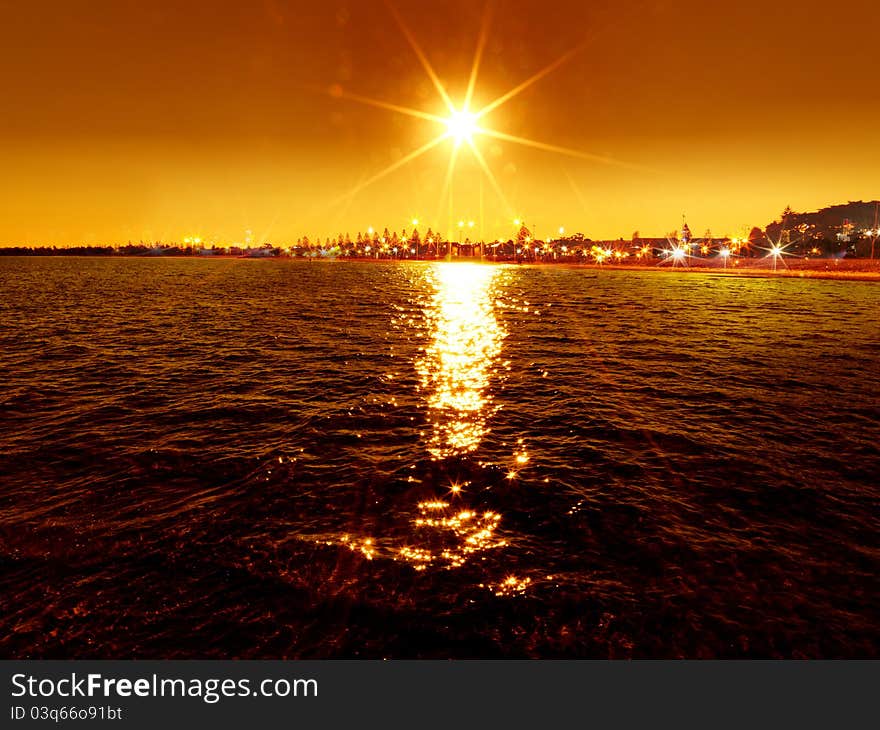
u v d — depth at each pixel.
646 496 8.60
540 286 69.19
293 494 8.65
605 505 8.28
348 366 19.38
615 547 7.10
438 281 79.81
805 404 14.06
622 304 44.50
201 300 46.31
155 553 6.89
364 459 10.22
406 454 10.50
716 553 6.94
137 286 63.53
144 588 6.20
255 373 17.97
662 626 5.66
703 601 6.01
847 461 10.09
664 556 6.88
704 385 16.33
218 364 19.44
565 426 12.32
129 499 8.41
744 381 16.83
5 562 6.67
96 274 94.06
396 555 6.89
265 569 6.56
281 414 13.16
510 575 6.48
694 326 30.58
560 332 28.45
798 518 7.87
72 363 19.22
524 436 11.63
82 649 5.37
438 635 5.55
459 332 28.45
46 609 5.86
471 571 6.55
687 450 10.70
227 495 8.59
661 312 38.22
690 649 5.39
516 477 9.37
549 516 7.95
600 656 5.33
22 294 49.88
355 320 33.41
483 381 17.05
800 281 78.62
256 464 9.91
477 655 5.34
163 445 10.87
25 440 11.07
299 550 6.98
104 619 5.73
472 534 7.44
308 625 5.66
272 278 86.00
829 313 37.09
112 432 11.65
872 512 8.05
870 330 28.39
